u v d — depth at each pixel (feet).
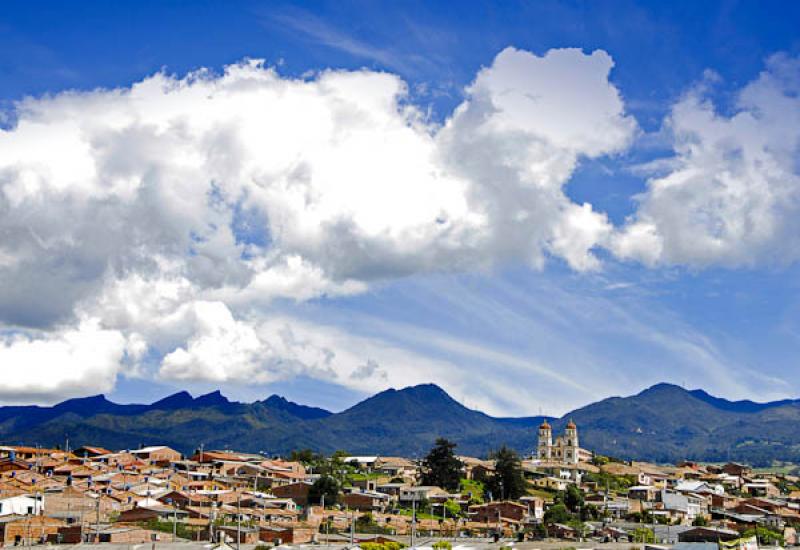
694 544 578.25
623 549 568.00
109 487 635.66
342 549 484.74
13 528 481.05
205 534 522.47
